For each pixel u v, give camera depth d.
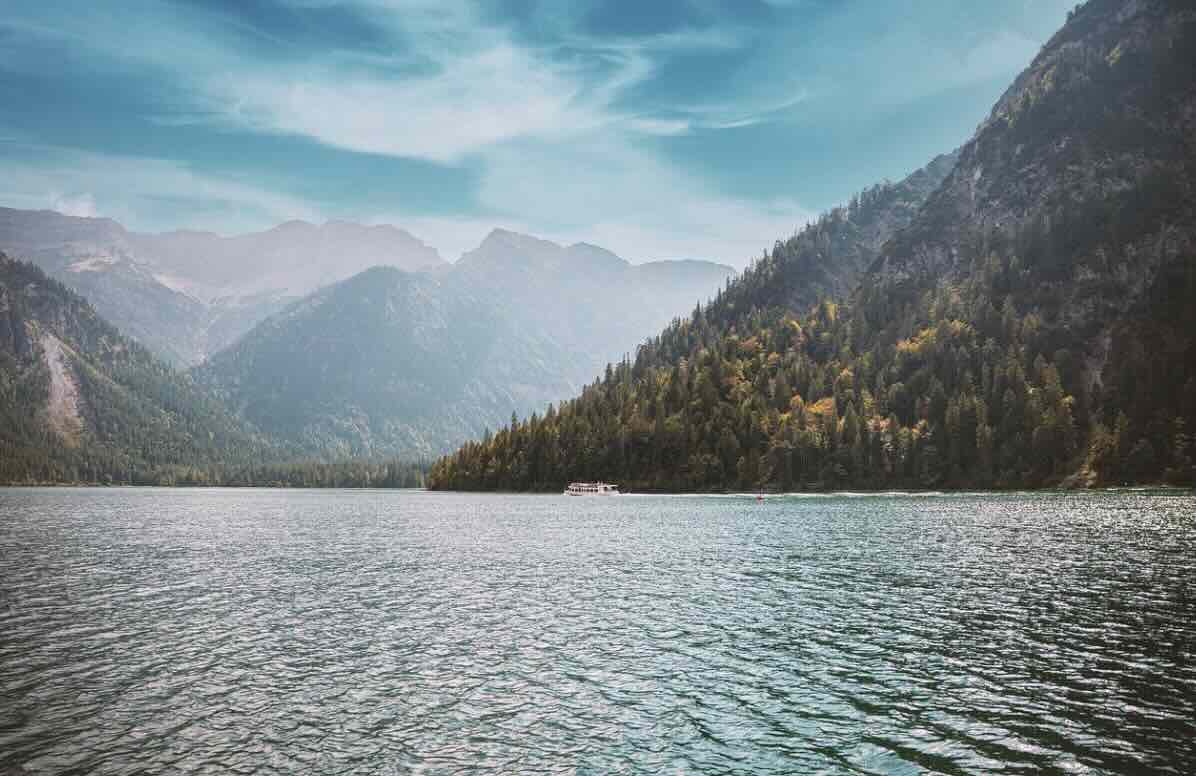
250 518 153.25
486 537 103.00
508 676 34.84
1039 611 46.72
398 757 25.91
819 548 82.62
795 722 28.75
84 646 40.66
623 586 59.16
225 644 41.06
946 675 33.97
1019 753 25.41
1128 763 24.45
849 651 38.34
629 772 24.59
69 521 140.25
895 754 25.61
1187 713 28.69
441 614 48.75
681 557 76.75
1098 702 30.02
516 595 55.66
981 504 157.12
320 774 24.58
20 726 28.77
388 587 59.91
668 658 37.53
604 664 36.66
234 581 63.38
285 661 37.56
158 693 32.66
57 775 24.47
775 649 38.97
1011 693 31.33
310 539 102.06
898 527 106.69
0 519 144.38
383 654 38.84
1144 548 75.44
